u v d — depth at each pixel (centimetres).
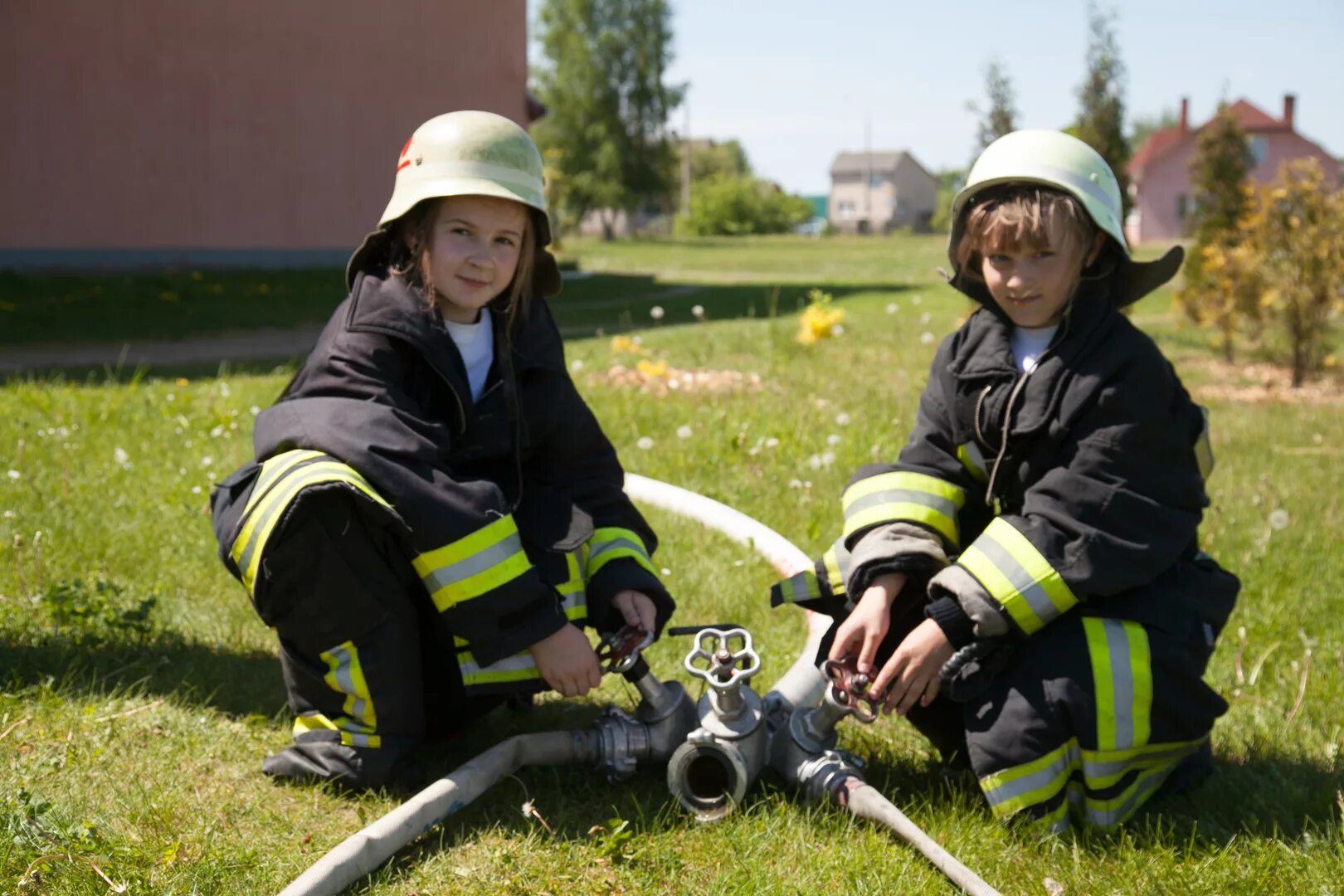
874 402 823
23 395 745
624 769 278
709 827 261
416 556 260
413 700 273
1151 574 264
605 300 2047
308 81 2066
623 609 281
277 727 305
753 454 627
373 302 271
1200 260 1365
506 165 271
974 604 261
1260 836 266
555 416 291
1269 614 427
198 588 412
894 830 255
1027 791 264
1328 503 621
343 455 256
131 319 1507
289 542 255
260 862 239
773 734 281
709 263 3412
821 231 9831
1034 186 276
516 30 2342
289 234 2070
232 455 604
